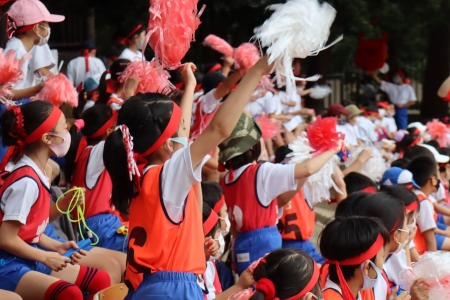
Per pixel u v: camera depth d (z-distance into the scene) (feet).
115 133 14.03
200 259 13.91
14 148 17.75
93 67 38.86
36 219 17.21
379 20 52.49
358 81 75.82
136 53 35.55
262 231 20.63
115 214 21.30
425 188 27.35
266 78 28.96
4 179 17.54
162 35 14.73
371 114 55.36
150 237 13.52
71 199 18.71
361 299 16.97
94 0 51.67
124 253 20.15
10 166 19.34
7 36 25.23
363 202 19.06
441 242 27.35
